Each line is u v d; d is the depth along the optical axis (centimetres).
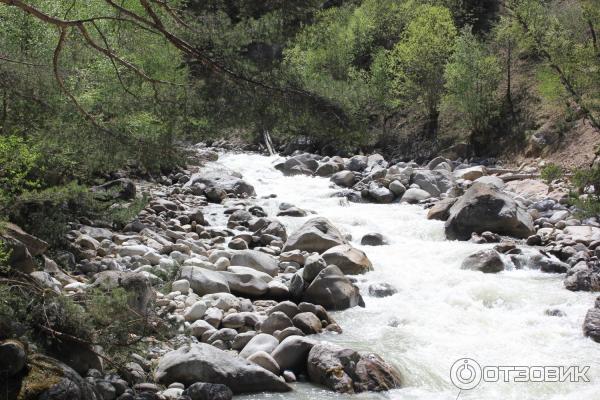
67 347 681
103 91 924
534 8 1727
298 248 1255
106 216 1159
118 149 839
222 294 974
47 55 967
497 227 1407
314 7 762
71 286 861
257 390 744
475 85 2288
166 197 1655
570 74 1591
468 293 1055
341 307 1001
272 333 873
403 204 1753
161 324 720
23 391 602
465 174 1966
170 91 784
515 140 2234
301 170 2127
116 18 733
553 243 1330
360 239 1387
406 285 1109
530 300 1036
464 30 2355
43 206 980
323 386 766
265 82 744
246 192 1788
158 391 707
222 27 743
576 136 2052
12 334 644
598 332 890
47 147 905
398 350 852
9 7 1045
